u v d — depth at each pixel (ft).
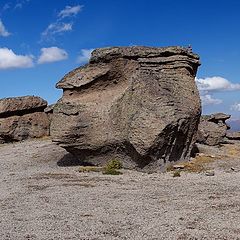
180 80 111.75
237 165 104.88
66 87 113.70
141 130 100.68
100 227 50.60
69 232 48.75
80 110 110.01
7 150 148.77
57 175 96.63
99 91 113.91
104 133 107.04
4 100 173.78
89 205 63.05
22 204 64.85
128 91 107.34
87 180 88.12
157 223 51.93
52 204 64.34
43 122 179.22
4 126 170.09
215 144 142.51
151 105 103.24
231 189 73.56
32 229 50.26
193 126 110.73
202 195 68.74
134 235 47.11
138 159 102.32
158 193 71.77
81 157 111.34
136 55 112.57
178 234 47.19
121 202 64.80
